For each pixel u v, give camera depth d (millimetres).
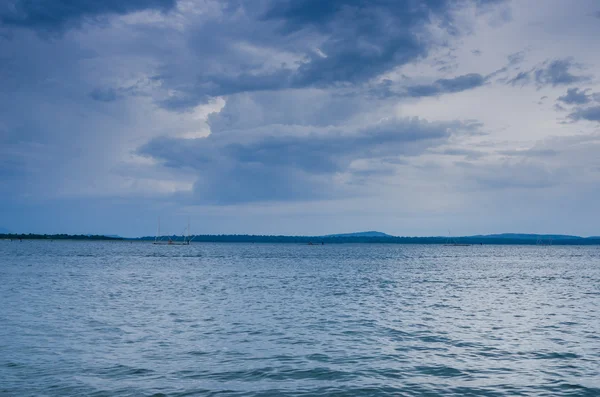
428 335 31547
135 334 31031
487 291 60469
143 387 20297
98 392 19641
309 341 29422
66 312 39719
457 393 19922
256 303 46750
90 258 144000
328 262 137625
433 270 104938
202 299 49469
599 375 22484
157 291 56688
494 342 29438
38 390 19828
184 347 27516
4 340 28922
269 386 20609
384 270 102562
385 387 20594
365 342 29250
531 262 152000
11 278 72375
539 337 31047
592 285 70188
